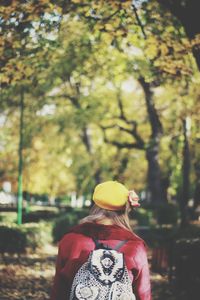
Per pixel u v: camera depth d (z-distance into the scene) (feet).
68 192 150.82
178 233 49.98
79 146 131.34
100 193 13.10
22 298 36.83
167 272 48.47
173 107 92.22
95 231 12.71
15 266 52.44
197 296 32.24
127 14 39.06
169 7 33.14
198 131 81.51
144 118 121.60
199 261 32.81
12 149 129.90
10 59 39.01
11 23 37.29
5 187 168.96
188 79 42.32
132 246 12.57
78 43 50.70
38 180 134.21
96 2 36.68
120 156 135.03
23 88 69.87
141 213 124.57
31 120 99.09
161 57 39.19
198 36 32.68
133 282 12.50
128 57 52.70
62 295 12.72
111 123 119.65
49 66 46.37
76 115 98.22
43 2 35.68
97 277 12.09
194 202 115.65
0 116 107.34
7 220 89.81
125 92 117.39
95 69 54.90
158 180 120.88
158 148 119.55
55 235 82.94
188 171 83.05
